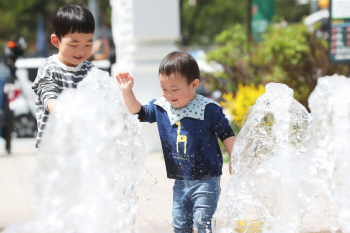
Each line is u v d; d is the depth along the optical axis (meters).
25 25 23.59
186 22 23.69
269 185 2.50
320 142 2.59
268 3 10.41
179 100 2.73
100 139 2.23
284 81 7.15
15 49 7.96
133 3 6.80
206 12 23.53
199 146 2.73
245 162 2.78
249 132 2.80
